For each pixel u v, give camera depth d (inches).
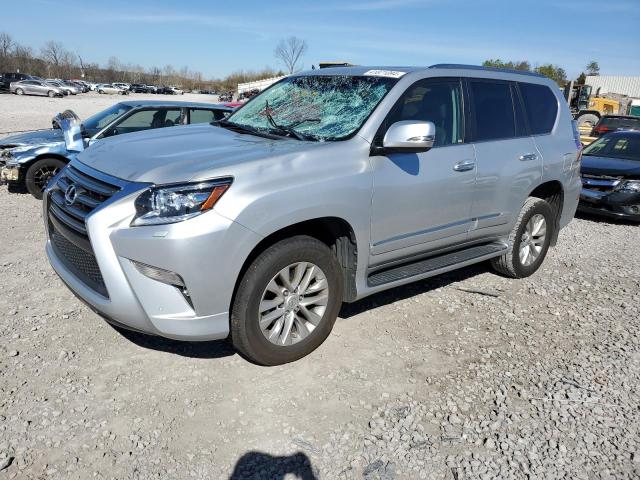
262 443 113.9
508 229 200.5
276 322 137.6
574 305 193.3
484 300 193.3
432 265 174.6
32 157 311.3
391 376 140.4
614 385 141.7
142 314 121.5
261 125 171.6
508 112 196.2
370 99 159.2
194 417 120.6
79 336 151.6
